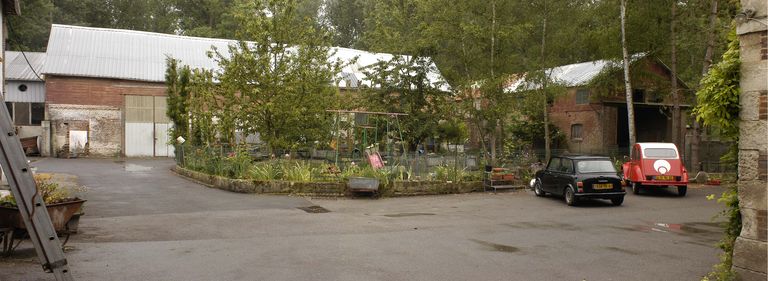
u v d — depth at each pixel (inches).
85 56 1466.5
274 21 791.7
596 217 552.4
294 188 708.7
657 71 1302.9
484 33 955.3
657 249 383.9
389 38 1015.6
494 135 999.6
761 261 224.8
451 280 291.4
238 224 477.1
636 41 1050.1
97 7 2299.5
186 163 962.1
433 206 635.5
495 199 714.2
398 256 350.0
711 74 246.2
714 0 971.9
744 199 233.1
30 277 276.5
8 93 1409.9
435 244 394.0
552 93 1018.1
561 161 698.2
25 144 1357.0
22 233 338.3
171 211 549.0
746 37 231.6
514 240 414.6
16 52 1544.0
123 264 315.9
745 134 231.8
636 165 796.6
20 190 209.2
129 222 477.7
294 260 334.0
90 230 432.8
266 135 799.7
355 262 331.0
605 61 1225.4
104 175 926.4
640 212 594.6
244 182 711.7
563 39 1045.2
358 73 1690.5
